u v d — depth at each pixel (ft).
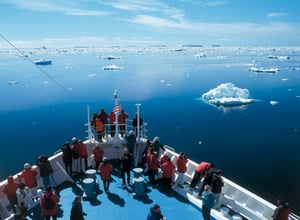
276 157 122.21
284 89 304.30
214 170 33.63
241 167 112.37
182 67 578.25
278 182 99.96
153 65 632.38
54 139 141.28
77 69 534.78
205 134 154.10
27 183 34.06
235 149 131.75
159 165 41.27
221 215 31.55
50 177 38.60
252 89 306.14
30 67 579.07
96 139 45.73
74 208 26.71
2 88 310.04
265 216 30.07
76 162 42.93
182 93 282.15
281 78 396.57
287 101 242.99
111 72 479.00
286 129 163.02
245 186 97.30
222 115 196.95
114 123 46.65
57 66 605.73
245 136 150.51
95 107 214.90
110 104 225.97
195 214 33.01
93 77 409.28
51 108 212.84
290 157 121.60
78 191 38.09
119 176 42.01
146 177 41.81
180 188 37.63
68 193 37.60
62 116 188.24
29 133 151.12
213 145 137.28
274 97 262.06
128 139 42.22
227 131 159.53
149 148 40.65
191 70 517.14
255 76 422.41
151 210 25.72
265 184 98.68
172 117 190.19
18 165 109.81
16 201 32.09
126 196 36.68
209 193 28.78
